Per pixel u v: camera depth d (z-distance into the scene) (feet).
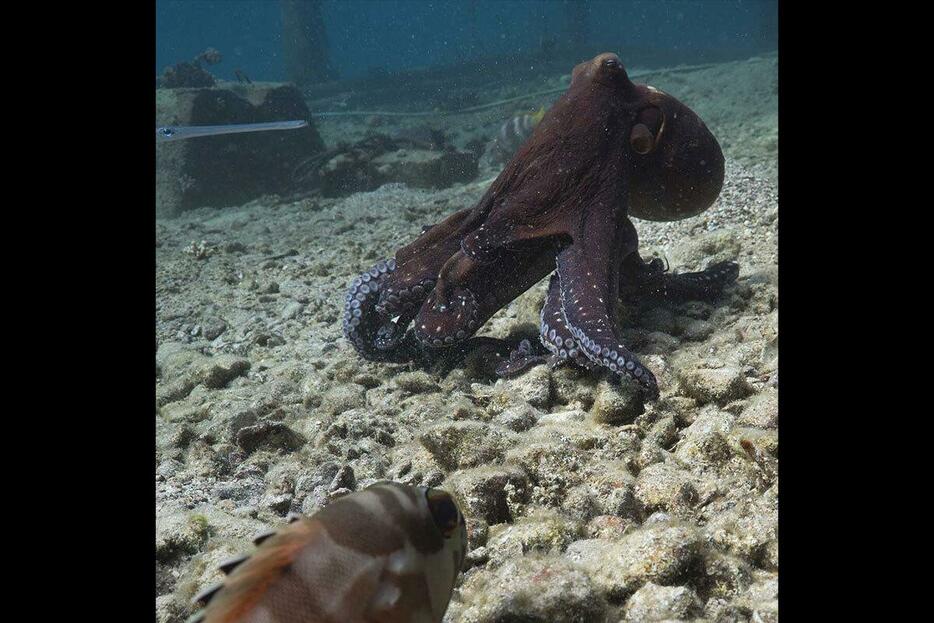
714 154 2.85
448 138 10.21
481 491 1.69
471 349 2.87
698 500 1.67
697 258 3.86
